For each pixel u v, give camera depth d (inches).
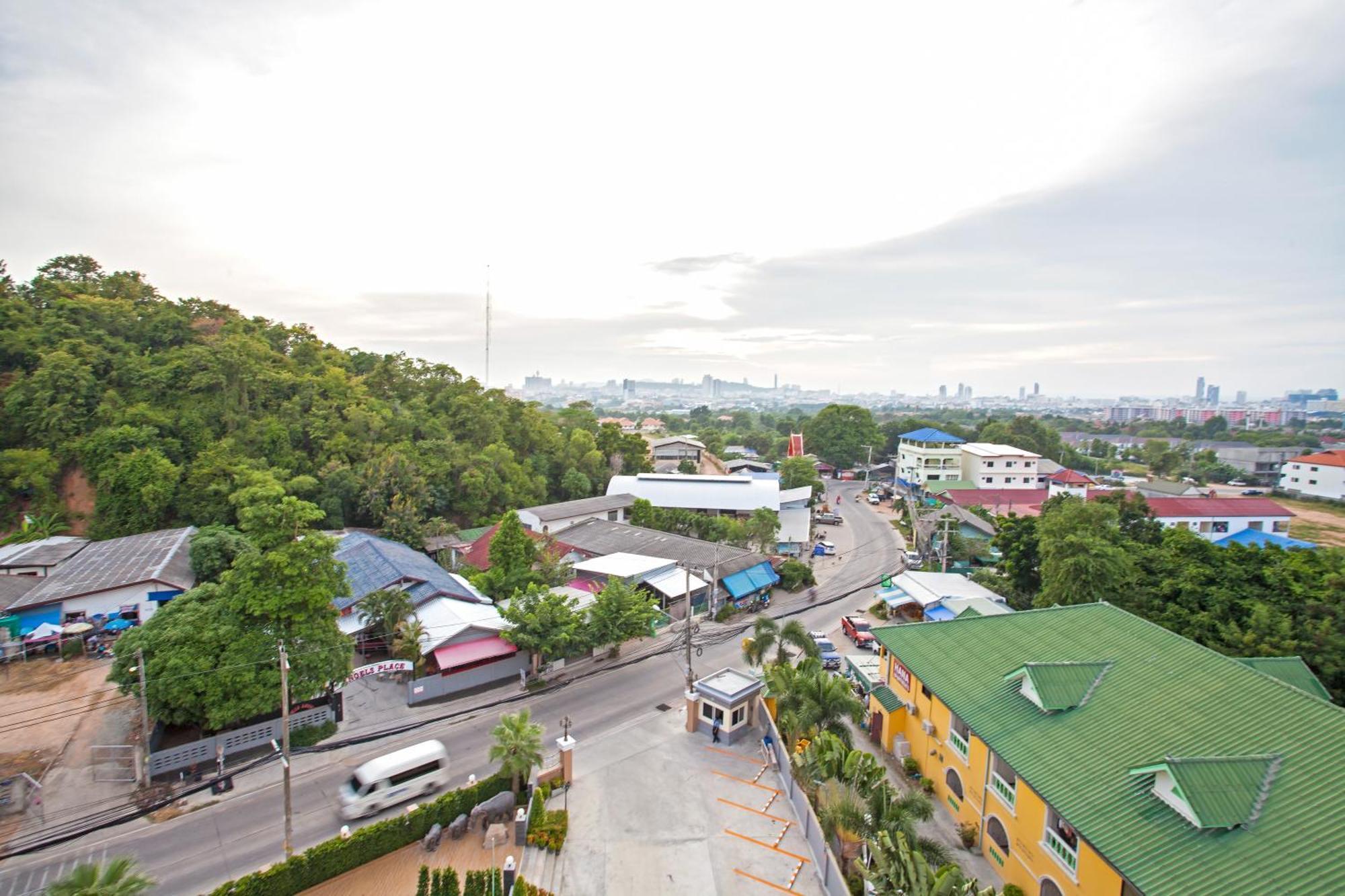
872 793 916.6
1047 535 1776.6
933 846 826.2
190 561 1872.5
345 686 1461.6
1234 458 5393.7
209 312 3267.7
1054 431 5329.7
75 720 1284.4
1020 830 857.5
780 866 952.3
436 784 1101.7
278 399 2768.2
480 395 3454.7
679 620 1924.2
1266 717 749.9
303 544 1214.3
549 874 925.2
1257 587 1446.9
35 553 1923.0
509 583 1854.1
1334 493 3927.2
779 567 2315.5
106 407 2315.5
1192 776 667.4
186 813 1038.4
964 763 1008.2
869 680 1421.0
